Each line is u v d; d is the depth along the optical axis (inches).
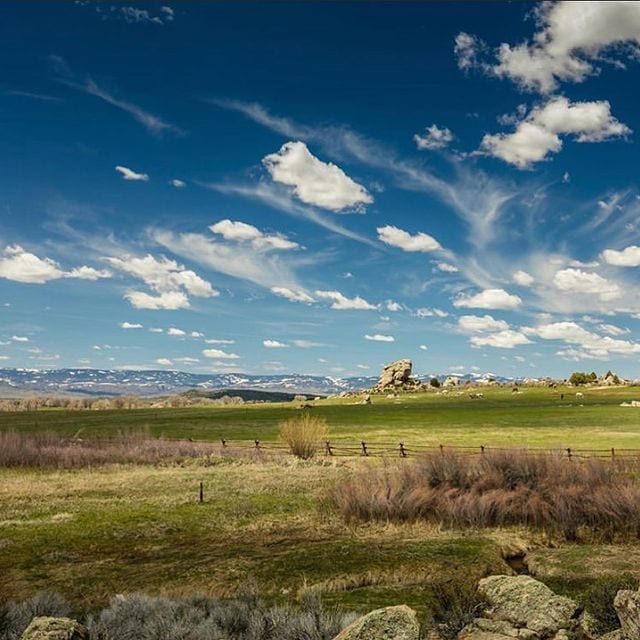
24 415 4630.9
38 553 877.2
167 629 511.5
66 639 449.4
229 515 1106.1
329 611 611.5
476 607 530.9
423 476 1222.3
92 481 1475.1
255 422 3742.6
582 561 848.9
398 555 854.5
